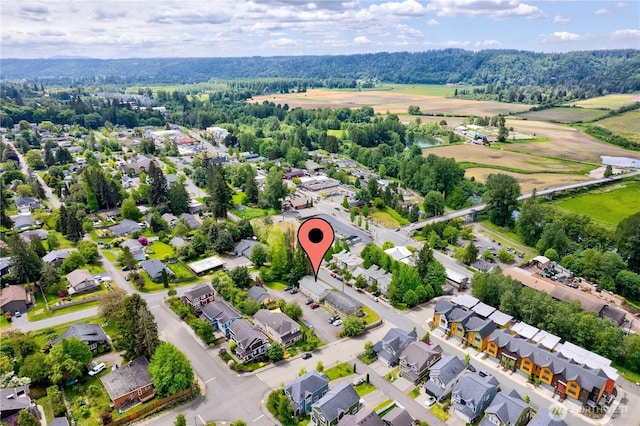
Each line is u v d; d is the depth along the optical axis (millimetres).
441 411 79562
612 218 185500
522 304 106875
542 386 86750
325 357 93938
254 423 76000
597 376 80500
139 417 77000
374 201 199875
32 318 106125
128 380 81188
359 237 160000
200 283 125125
